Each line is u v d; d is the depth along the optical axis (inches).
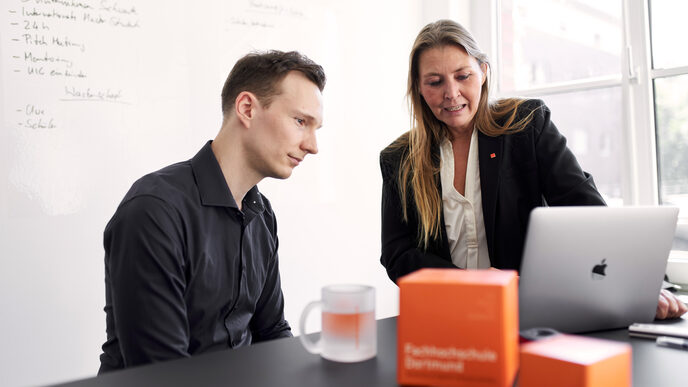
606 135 98.0
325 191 98.6
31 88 70.4
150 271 39.6
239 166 46.1
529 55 108.6
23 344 69.9
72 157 73.6
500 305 24.3
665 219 36.2
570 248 33.4
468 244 61.1
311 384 26.5
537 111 58.9
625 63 94.1
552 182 57.2
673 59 90.8
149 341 38.5
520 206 58.7
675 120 90.8
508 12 111.3
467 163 61.2
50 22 71.4
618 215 34.6
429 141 61.8
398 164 63.1
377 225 106.5
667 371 28.5
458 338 24.9
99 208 75.9
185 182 44.8
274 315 52.1
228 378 27.6
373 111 105.7
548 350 24.0
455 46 56.4
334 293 30.4
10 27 68.7
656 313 39.9
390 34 108.2
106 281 44.8
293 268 94.2
